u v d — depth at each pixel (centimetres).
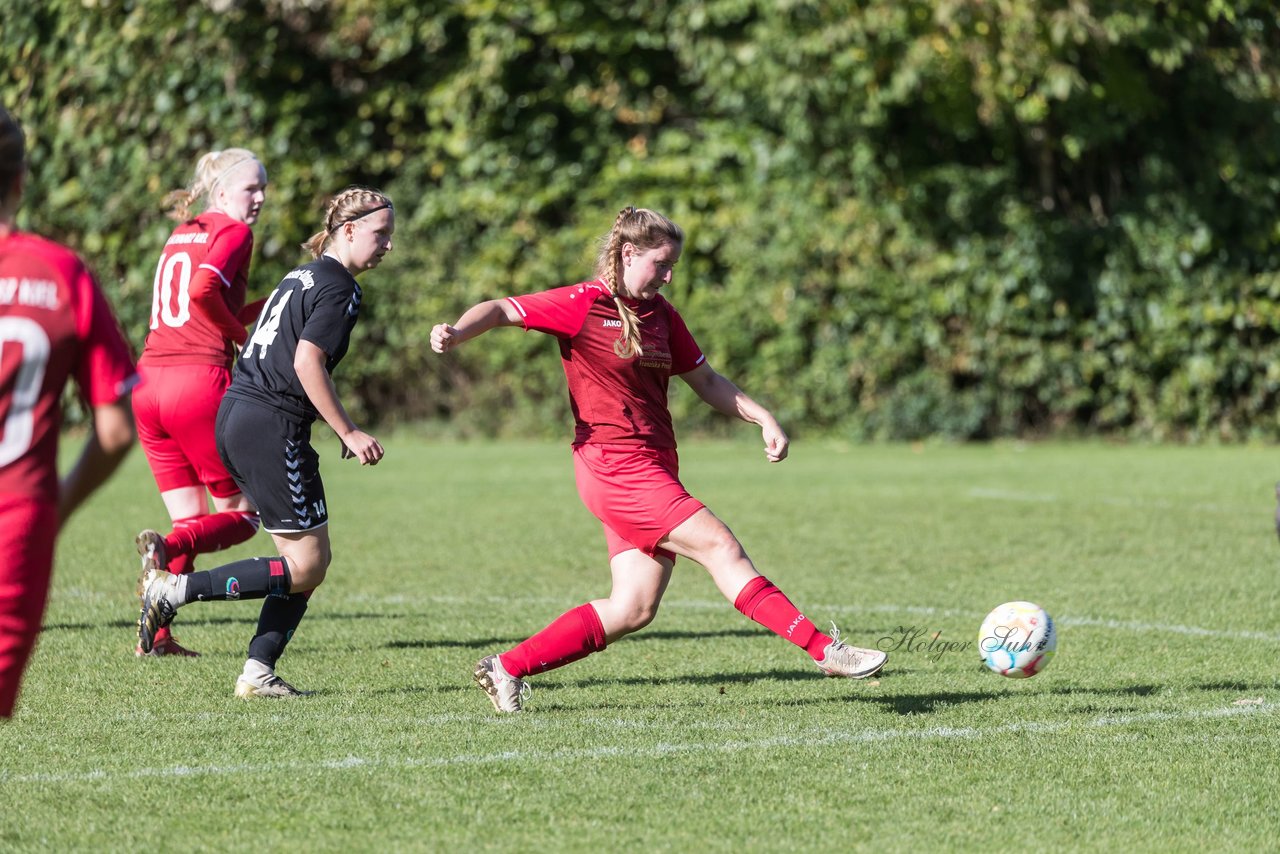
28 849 1395
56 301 1215
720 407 2041
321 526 2091
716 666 2323
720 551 1914
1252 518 4184
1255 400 6831
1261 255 6769
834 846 1420
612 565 1986
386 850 1399
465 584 3125
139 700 2050
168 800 1551
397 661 2348
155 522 4078
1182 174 6769
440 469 5616
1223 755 1753
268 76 6612
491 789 1595
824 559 3447
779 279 6600
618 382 1923
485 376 6925
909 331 6638
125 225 6588
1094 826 1484
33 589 1214
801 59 6381
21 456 1210
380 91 6700
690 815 1510
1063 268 6644
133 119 6525
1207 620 2703
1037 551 3572
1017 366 6731
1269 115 6750
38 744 1788
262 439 2036
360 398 6950
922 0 6325
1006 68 6284
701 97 6769
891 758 1733
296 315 2022
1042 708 2011
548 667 1978
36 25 6431
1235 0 6650
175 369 2406
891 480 5228
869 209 6588
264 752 1752
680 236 1934
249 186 2462
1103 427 6912
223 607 2881
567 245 6694
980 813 1523
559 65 6788
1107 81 6562
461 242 6806
